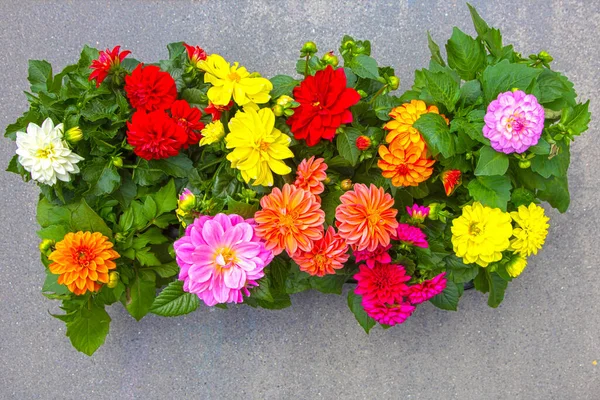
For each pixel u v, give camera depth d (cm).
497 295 82
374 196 69
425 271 76
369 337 96
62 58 98
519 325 97
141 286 79
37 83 80
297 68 76
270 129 68
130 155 78
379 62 97
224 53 98
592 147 96
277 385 97
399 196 76
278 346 97
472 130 70
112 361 97
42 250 74
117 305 96
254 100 70
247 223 68
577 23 97
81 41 98
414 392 97
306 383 97
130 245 76
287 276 81
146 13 98
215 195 75
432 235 76
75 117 74
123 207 79
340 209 69
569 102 75
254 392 97
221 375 97
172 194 77
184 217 72
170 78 74
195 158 80
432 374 97
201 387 97
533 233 74
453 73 73
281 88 73
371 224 69
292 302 96
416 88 77
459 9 97
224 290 70
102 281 73
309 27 97
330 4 97
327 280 81
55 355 97
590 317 97
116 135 76
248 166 68
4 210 97
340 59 97
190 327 97
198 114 74
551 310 97
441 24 97
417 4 97
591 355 97
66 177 74
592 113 96
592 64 97
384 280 72
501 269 79
